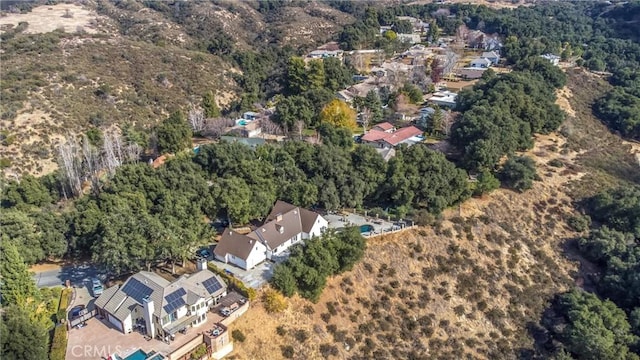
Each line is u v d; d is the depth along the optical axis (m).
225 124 126.81
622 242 91.25
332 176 90.94
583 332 72.94
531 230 95.12
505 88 127.25
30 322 54.12
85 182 100.44
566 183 108.75
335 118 122.75
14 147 119.88
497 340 74.88
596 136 136.88
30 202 89.38
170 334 57.03
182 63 180.25
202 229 75.88
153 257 67.50
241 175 87.62
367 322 70.81
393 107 137.25
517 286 83.50
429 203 89.81
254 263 72.69
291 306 67.19
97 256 67.00
